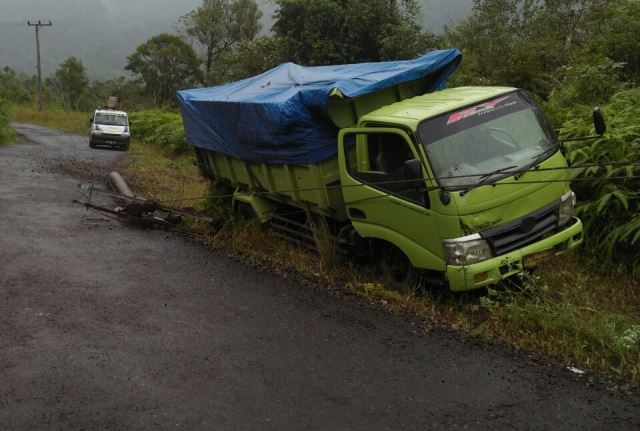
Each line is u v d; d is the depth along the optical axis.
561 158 6.65
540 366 5.04
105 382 4.75
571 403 4.41
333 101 7.34
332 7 25.61
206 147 10.92
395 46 24.94
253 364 5.12
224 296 6.95
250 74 32.78
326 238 7.90
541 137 6.70
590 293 6.71
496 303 5.98
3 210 11.59
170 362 5.14
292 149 7.85
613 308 6.46
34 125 46.19
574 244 6.72
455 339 5.62
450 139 6.37
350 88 7.16
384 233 6.87
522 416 4.25
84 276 7.64
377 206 6.87
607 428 4.08
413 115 6.54
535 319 5.75
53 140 32.94
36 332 5.76
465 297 6.52
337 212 7.72
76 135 38.59
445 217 6.02
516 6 22.16
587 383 4.72
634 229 7.19
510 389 4.64
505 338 5.64
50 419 4.18
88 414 4.25
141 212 10.70
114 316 6.25
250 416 4.25
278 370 5.00
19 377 4.80
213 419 4.21
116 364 5.09
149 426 4.11
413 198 6.41
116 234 10.09
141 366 5.05
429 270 6.49
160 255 8.84
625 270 7.42
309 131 7.58
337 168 7.81
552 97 11.45
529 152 6.51
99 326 5.96
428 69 7.84
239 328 5.95
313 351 5.39
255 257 8.66
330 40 25.94
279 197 9.00
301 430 4.08
